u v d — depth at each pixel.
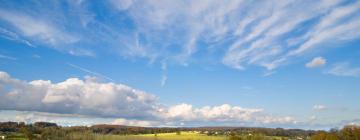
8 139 179.00
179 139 196.75
